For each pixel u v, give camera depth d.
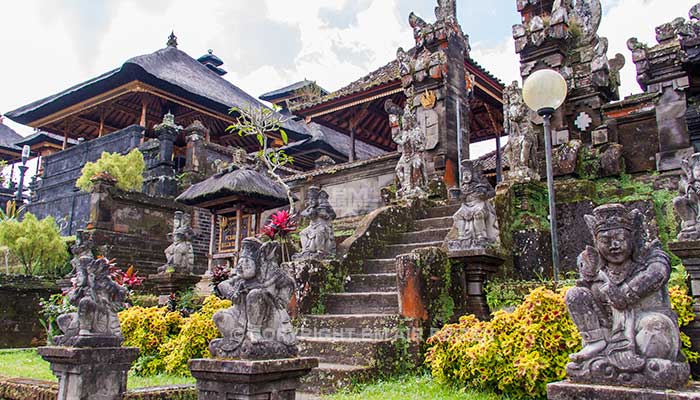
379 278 8.48
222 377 3.88
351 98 19.14
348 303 8.08
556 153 10.51
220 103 24.56
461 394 5.30
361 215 15.68
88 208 21.20
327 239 8.95
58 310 10.55
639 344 3.11
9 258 17.58
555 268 6.80
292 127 26.23
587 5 11.70
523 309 5.27
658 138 9.99
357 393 5.64
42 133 30.61
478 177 7.75
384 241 9.75
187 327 7.59
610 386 3.06
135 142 21.70
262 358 3.98
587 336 3.28
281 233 10.51
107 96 23.36
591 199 9.33
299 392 6.00
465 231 7.49
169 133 20.69
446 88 13.55
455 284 7.49
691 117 9.22
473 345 5.51
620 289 3.19
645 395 2.89
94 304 5.29
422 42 14.22
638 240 3.31
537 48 11.65
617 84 11.90
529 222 9.16
